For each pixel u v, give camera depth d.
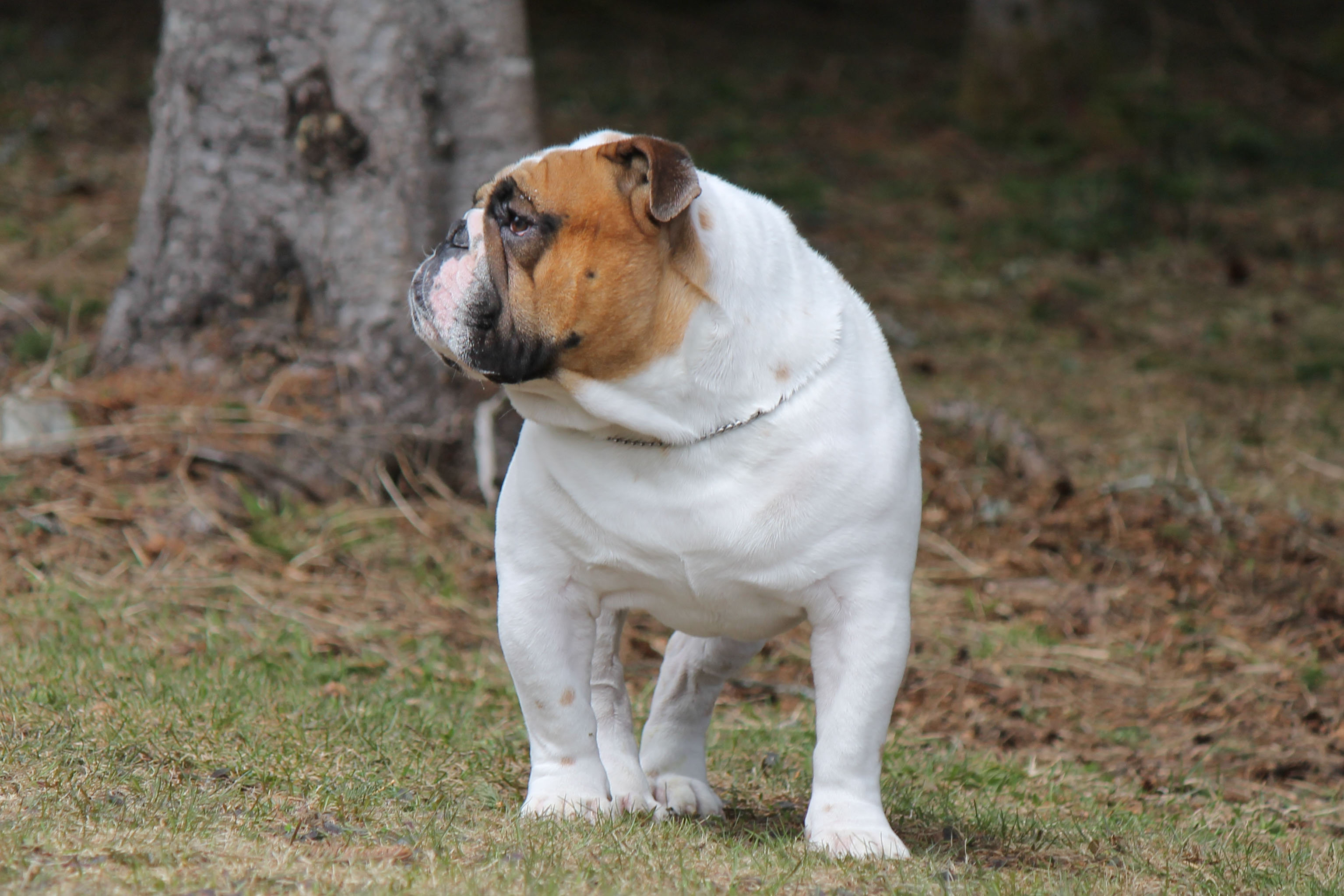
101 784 5.42
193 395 11.51
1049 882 5.36
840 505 5.39
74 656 7.75
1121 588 11.42
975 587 11.40
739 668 6.59
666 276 5.30
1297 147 26.50
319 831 5.06
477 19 11.53
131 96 23.34
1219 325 18.73
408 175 11.33
